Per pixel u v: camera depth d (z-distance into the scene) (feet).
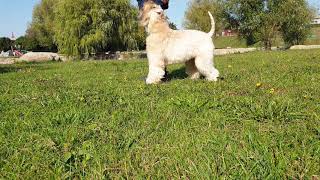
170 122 4.32
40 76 12.97
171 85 7.67
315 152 3.09
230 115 4.51
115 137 3.80
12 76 13.33
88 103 5.75
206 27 59.88
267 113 4.34
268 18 43.88
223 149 3.26
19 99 6.59
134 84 8.29
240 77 8.68
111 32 42.39
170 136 3.79
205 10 60.80
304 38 46.29
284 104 4.69
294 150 3.19
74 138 3.72
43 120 4.69
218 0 46.42
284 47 46.11
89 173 2.96
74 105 5.59
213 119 4.37
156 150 3.41
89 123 4.48
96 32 41.45
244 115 4.50
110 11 42.06
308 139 3.43
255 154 3.07
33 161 3.26
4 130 4.33
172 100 5.38
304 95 5.54
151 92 6.68
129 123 4.37
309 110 4.53
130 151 3.42
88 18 42.01
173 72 10.94
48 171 3.04
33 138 3.92
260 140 3.43
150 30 8.43
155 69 8.45
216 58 19.84
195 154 3.22
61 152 3.46
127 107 5.25
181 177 2.81
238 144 3.38
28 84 9.55
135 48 44.21
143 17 8.53
